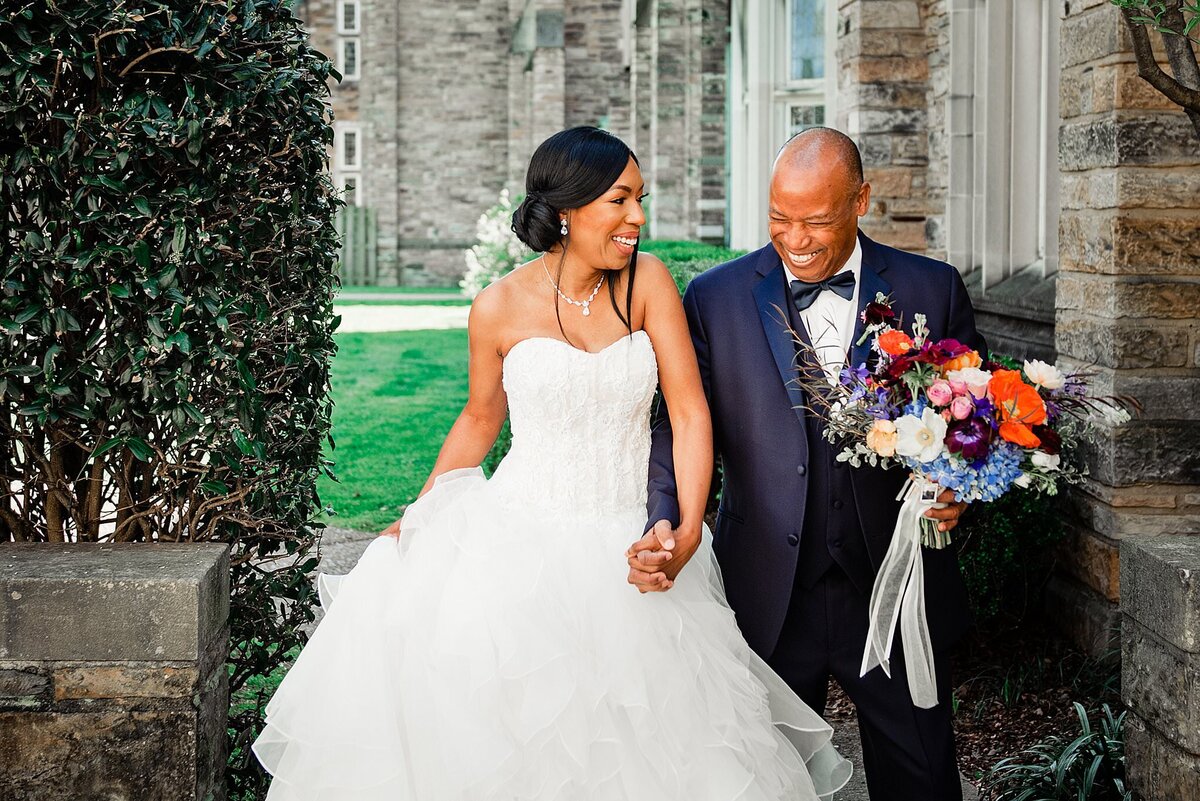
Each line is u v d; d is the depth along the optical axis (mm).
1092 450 4398
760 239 11164
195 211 2605
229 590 2738
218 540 2922
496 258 15305
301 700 2545
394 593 2605
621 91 22859
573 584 2523
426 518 2684
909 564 2561
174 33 2564
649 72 16906
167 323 2586
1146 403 4191
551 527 2611
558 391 2604
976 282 6438
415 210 25547
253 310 2699
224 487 2705
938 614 2711
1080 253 4465
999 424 2324
